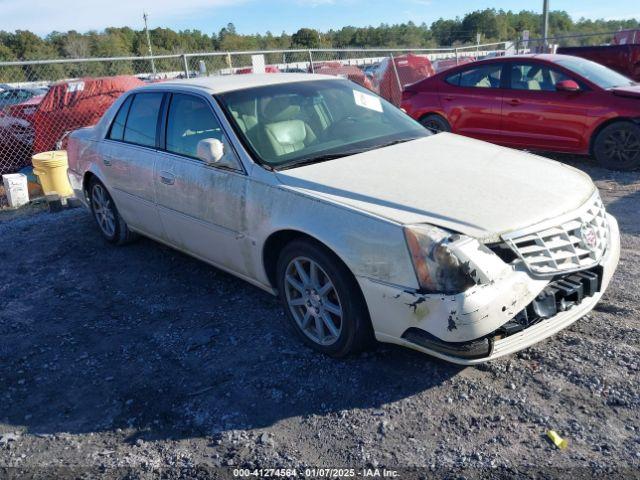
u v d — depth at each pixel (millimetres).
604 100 7691
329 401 3164
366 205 3205
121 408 3258
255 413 3125
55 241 6320
